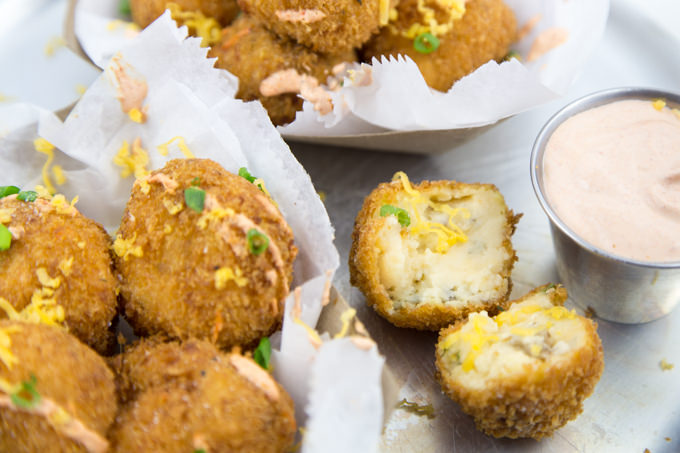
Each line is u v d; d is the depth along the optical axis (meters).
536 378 0.27
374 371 0.25
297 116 0.32
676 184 0.29
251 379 0.26
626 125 0.30
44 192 0.30
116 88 0.31
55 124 0.31
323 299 0.27
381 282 0.30
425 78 0.33
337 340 0.26
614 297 0.30
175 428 0.25
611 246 0.28
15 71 0.38
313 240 0.28
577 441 0.29
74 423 0.24
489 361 0.28
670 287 0.29
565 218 0.29
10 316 0.27
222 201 0.27
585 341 0.28
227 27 0.35
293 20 0.32
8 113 0.31
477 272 0.30
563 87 0.33
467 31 0.33
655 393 0.30
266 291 0.27
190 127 0.30
